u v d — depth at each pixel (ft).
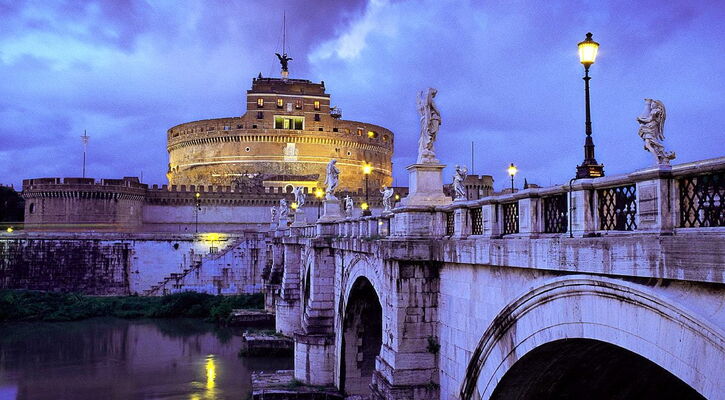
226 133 444.14
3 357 175.11
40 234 285.64
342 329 116.57
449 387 62.44
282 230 239.09
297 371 130.11
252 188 395.34
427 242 64.69
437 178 67.72
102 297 277.44
